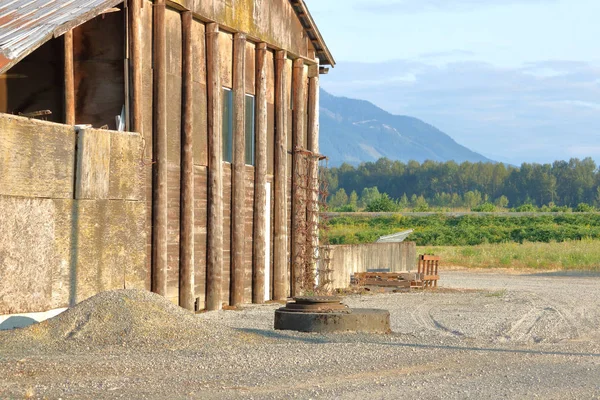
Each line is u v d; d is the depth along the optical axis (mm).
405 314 20875
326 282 26578
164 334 13555
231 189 22016
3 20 15352
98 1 15898
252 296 23203
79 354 12328
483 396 9906
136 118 17312
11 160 13953
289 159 25500
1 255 13750
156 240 18125
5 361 11281
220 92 21031
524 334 16969
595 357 13516
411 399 9617
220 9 20953
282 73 24469
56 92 18047
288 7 24938
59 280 14984
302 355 12641
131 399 9219
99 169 15789
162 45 18375
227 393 9680
